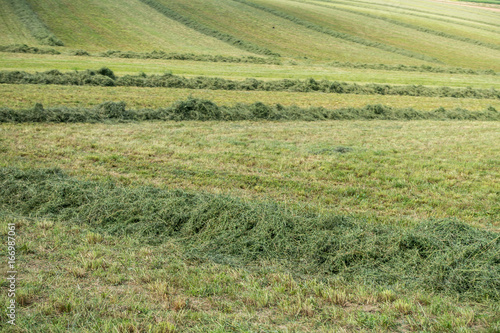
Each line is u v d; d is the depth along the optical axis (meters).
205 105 17.16
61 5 53.72
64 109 15.05
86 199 7.89
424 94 29.31
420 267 5.97
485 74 44.12
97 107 16.09
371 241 6.48
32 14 48.06
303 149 12.91
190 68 31.36
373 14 73.69
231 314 4.76
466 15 81.00
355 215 8.12
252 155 11.91
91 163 10.51
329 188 9.70
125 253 6.21
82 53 34.78
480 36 65.06
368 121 19.16
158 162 10.97
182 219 7.27
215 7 64.88
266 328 4.50
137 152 11.66
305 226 6.96
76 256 5.99
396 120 20.23
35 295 4.99
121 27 49.94
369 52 53.38
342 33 60.44
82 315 4.62
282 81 27.39
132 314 4.66
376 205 8.78
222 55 42.16
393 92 28.81
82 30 46.50
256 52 47.22
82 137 12.76
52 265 5.74
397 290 5.48
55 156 10.82
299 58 46.00
